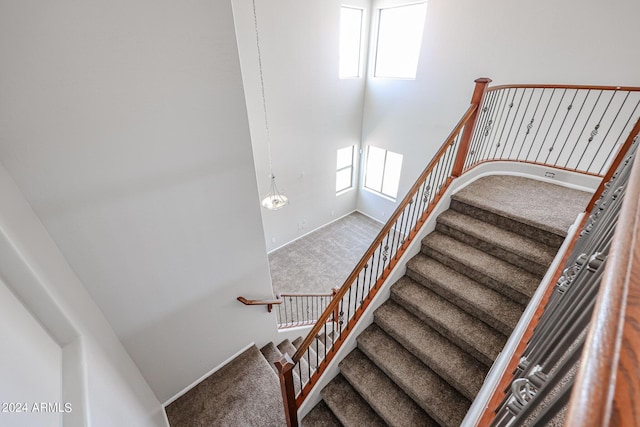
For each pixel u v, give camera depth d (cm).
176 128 176
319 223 719
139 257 192
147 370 229
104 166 158
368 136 680
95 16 133
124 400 162
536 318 161
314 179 642
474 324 214
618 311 33
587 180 289
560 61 370
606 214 119
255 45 435
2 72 120
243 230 246
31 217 139
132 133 161
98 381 130
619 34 321
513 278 218
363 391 212
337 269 593
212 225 222
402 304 245
